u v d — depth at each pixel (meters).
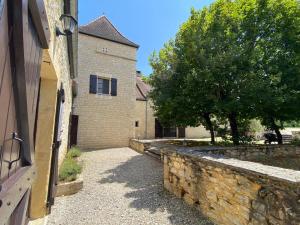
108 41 13.73
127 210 4.31
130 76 14.38
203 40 7.01
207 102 7.05
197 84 6.80
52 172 3.88
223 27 7.32
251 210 3.09
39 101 3.63
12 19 1.07
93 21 14.11
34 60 1.55
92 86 13.02
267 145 7.60
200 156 4.32
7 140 1.15
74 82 10.35
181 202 4.77
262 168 3.19
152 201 4.80
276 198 2.73
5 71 1.04
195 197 4.45
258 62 7.27
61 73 4.47
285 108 7.93
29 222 3.38
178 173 5.09
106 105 13.38
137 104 15.68
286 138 14.16
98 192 5.32
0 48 0.93
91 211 4.22
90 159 9.39
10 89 1.14
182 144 8.98
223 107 6.63
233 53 6.59
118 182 6.18
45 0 2.01
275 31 8.02
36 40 1.57
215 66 6.48
